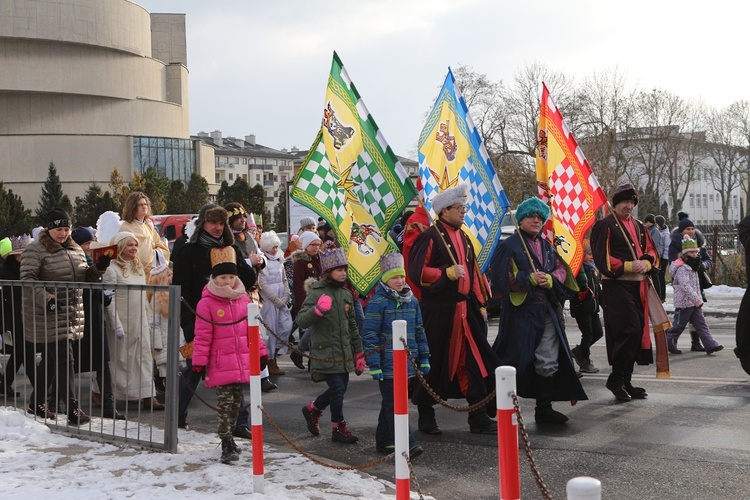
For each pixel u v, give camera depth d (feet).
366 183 25.59
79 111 279.08
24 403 26.50
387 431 22.71
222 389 21.03
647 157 225.97
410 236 26.43
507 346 25.67
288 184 81.97
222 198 253.44
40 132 273.95
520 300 25.35
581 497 7.47
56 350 24.68
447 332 24.30
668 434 23.93
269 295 36.19
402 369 14.69
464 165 27.81
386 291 22.71
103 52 279.90
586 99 179.63
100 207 241.14
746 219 29.07
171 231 88.53
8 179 266.16
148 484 18.65
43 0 265.75
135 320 27.40
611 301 28.68
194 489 18.28
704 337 39.40
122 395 27.32
